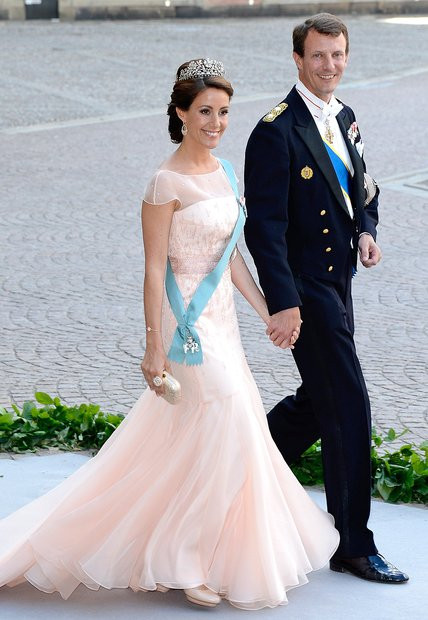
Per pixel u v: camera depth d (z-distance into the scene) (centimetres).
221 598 1184
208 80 1167
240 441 1154
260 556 1141
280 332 1231
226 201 1198
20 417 1727
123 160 4394
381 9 9269
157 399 1195
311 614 1171
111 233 3294
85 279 2798
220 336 1194
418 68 6844
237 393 1166
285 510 1180
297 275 1272
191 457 1165
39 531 1174
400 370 2141
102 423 1716
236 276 1270
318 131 1273
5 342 2294
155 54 7088
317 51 1249
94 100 5706
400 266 2927
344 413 1249
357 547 1252
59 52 7088
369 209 1362
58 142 4744
